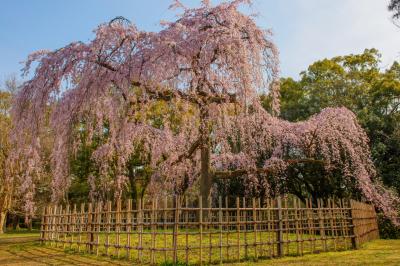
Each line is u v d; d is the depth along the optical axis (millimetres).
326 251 8234
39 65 8961
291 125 13844
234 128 10844
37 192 20656
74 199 25141
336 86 19984
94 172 17984
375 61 21734
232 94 9820
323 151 13602
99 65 8656
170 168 12547
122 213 7660
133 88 9117
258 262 6637
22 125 8898
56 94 8742
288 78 21609
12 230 27562
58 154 8695
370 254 7719
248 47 8859
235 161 14594
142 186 22672
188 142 12383
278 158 14133
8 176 17391
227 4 9109
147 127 11172
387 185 16938
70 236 9672
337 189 17266
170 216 7078
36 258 7984
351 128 13523
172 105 10070
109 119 9016
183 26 8664
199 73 9219
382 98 19359
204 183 11930
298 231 7742
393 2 10680
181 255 7215
